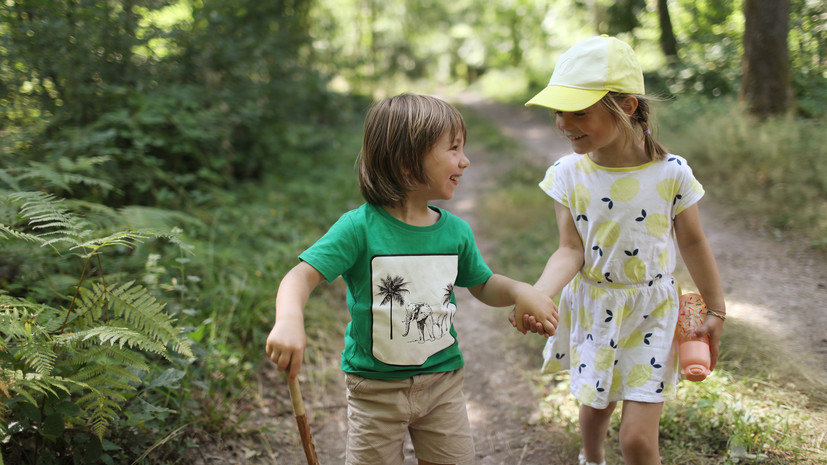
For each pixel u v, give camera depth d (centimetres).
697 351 185
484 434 275
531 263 471
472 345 368
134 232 210
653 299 195
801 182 537
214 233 461
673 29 1289
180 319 281
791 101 724
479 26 3259
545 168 858
